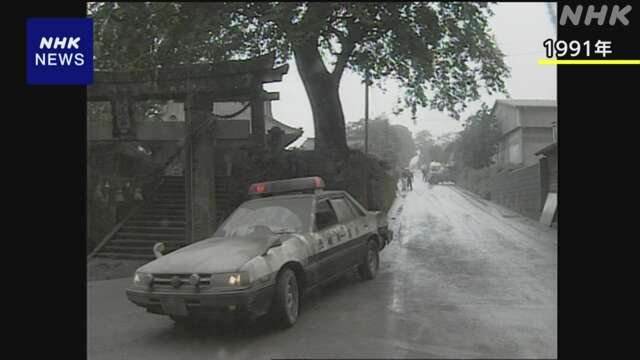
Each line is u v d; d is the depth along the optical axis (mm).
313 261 6734
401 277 8906
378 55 18344
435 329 5672
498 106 47219
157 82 12602
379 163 25469
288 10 12164
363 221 8703
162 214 14961
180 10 12258
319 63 18047
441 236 15078
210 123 12523
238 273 5465
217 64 12258
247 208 7668
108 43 12727
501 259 10555
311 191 7977
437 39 16234
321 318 6363
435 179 58000
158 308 5801
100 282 9977
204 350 5422
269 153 16547
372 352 4973
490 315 6188
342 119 18422
